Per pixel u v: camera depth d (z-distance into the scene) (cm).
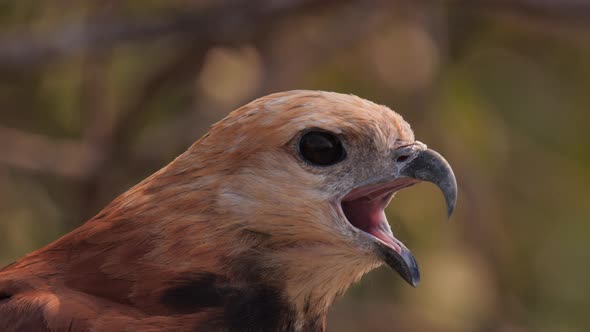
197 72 1335
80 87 1322
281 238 674
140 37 1223
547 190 1417
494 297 1348
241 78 1343
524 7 1225
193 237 658
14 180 1313
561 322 1388
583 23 1218
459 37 1424
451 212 698
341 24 1338
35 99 1348
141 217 663
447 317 1327
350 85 1366
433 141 1363
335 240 683
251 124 668
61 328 633
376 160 692
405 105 1368
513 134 1404
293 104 675
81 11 1305
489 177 1387
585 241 1403
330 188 682
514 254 1394
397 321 1334
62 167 1327
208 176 664
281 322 683
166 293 655
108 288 657
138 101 1325
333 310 1337
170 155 1326
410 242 1292
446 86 1369
